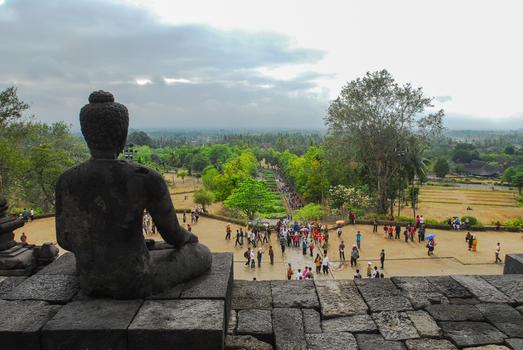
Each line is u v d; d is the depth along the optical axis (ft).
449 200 194.59
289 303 13.25
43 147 112.16
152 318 9.84
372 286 14.28
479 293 13.58
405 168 106.73
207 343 9.39
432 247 67.72
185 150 381.81
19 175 107.04
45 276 12.77
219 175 183.52
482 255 67.15
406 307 12.85
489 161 401.49
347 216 118.93
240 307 13.01
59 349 9.41
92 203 10.22
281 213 151.74
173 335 9.36
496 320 12.01
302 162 195.93
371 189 131.95
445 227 84.84
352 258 64.54
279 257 72.08
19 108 95.45
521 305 13.01
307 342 11.05
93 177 10.16
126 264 10.49
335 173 148.25
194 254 12.41
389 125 102.63
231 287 13.58
